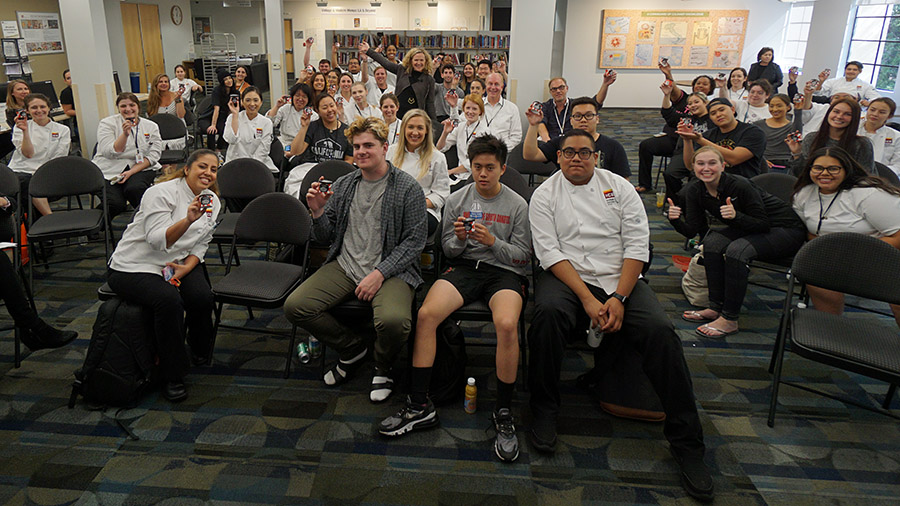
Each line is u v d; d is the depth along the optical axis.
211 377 2.62
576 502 1.91
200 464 2.06
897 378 1.96
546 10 5.86
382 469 2.05
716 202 3.07
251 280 2.63
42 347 2.74
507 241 2.52
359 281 2.47
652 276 3.84
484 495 1.94
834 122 3.53
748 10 11.88
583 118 3.74
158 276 2.40
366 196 2.51
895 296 2.19
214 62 14.55
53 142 4.48
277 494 1.93
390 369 2.50
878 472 2.06
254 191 3.64
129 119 4.33
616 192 2.35
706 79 6.14
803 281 2.35
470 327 3.13
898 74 8.61
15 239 3.20
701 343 2.98
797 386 2.38
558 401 2.23
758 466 2.09
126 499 1.90
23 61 10.62
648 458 2.12
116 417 2.31
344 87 5.73
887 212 2.68
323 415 2.35
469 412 2.37
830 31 9.65
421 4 16.89
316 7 17.16
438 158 3.29
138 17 14.02
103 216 3.77
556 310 2.16
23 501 1.88
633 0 12.02
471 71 7.96
